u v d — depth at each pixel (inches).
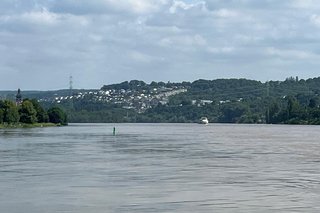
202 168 2106.3
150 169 2059.5
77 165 2204.7
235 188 1551.4
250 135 6092.5
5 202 1299.2
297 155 2837.1
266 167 2160.4
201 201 1328.7
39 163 2288.4
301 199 1365.7
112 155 2797.7
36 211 1192.8
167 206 1261.1
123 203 1294.3
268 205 1279.5
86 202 1305.4
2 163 2285.9
